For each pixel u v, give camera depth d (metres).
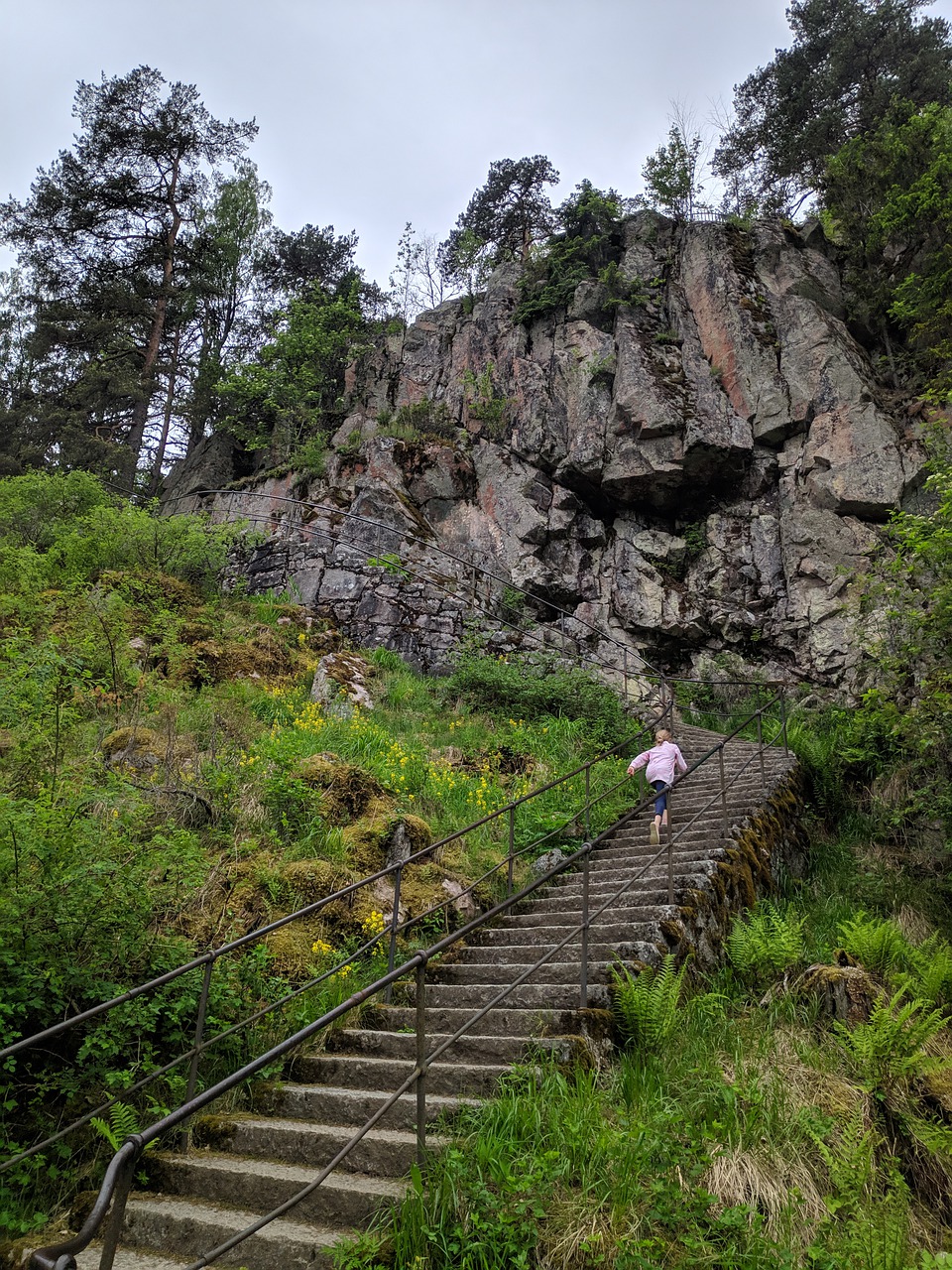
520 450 19.22
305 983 5.88
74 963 4.79
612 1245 3.36
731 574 17.23
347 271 29.59
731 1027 5.57
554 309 21.59
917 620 9.44
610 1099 4.51
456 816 8.88
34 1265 1.96
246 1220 3.72
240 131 25.95
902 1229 3.89
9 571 11.88
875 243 19.19
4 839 4.85
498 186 30.94
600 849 8.88
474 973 6.36
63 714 7.79
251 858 7.00
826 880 9.07
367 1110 4.55
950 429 13.38
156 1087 4.85
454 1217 3.47
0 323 26.19
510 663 14.22
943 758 9.43
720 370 18.66
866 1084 4.96
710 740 13.02
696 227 20.70
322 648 13.77
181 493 23.23
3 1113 4.32
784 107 24.77
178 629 11.66
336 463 19.75
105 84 24.83
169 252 25.08
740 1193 3.88
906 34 23.25
